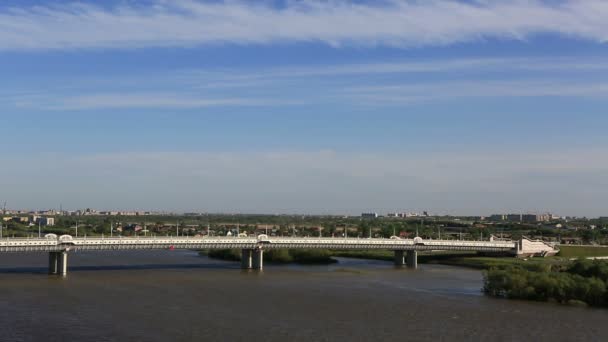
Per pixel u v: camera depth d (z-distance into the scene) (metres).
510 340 121.00
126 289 177.25
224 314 141.25
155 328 125.38
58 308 144.38
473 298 170.62
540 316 144.12
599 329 131.12
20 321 129.38
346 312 146.75
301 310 148.38
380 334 124.31
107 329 123.62
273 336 120.75
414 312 147.88
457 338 122.06
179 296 166.25
